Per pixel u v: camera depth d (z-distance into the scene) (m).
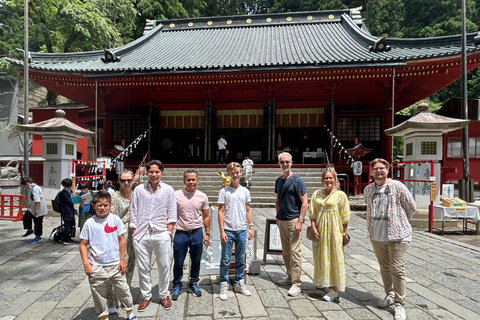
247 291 3.77
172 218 3.43
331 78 14.47
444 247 6.10
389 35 36.16
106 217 3.10
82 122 20.42
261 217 9.15
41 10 19.59
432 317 3.24
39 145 18.89
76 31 21.17
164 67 14.05
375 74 13.61
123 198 3.81
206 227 3.86
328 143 15.11
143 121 18.12
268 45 18.72
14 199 13.67
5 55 22.17
